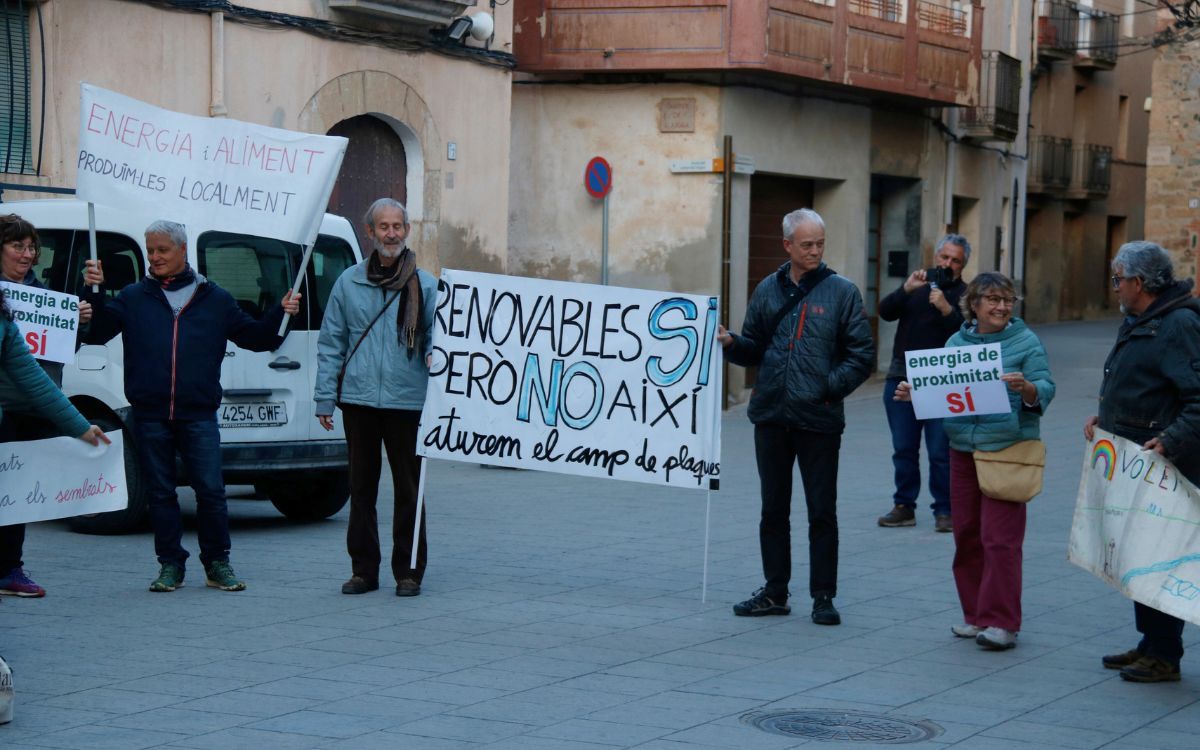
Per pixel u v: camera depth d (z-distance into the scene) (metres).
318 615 8.29
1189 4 28.44
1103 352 32.66
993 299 7.79
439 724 6.20
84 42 14.17
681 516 12.28
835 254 25.80
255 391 10.92
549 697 6.66
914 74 25.50
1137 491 7.04
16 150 13.77
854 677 7.16
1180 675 7.31
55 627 7.87
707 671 7.21
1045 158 41.88
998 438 7.77
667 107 22.61
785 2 22.28
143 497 10.77
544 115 23.20
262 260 11.10
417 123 17.98
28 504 7.21
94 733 5.98
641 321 9.02
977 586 8.08
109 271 10.96
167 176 9.02
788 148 24.02
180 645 7.50
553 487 14.02
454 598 8.84
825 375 8.23
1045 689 7.02
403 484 8.93
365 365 8.88
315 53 16.53
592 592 9.09
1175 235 30.45
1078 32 42.41
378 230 8.97
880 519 12.03
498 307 9.14
